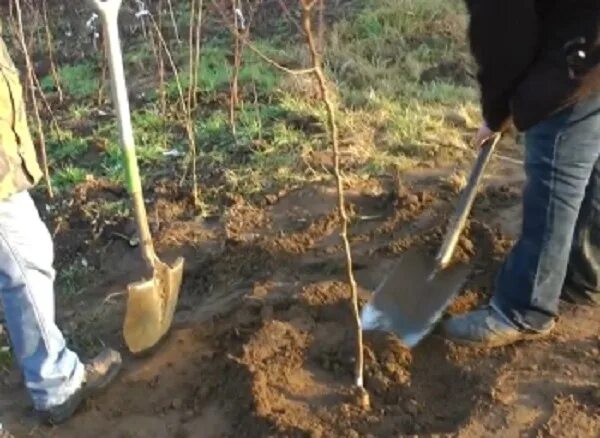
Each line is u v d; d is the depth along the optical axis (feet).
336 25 16.33
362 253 9.95
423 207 10.63
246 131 12.96
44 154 11.94
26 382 8.25
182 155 12.71
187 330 9.13
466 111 13.30
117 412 8.41
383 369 8.34
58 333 8.28
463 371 8.27
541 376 8.14
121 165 12.56
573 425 7.62
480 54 7.60
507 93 7.73
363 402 8.02
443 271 8.82
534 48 7.45
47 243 8.04
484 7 7.37
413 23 16.17
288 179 11.71
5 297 7.98
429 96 13.85
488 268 9.44
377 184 11.43
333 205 10.96
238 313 9.16
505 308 8.39
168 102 14.26
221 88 14.51
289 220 10.83
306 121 13.08
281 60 15.34
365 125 13.00
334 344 8.64
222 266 10.05
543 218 7.98
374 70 14.69
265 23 17.01
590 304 8.96
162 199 11.61
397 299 8.71
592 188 8.35
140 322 8.57
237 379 8.36
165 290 8.64
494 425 7.69
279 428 7.84
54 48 17.15
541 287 8.21
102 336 9.42
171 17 16.14
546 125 7.78
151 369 8.77
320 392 8.22
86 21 17.74
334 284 9.36
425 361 8.45
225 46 16.21
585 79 7.33
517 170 11.57
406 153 12.26
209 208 11.37
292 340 8.68
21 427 8.39
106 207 11.58
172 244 10.67
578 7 7.29
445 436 7.62
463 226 9.17
